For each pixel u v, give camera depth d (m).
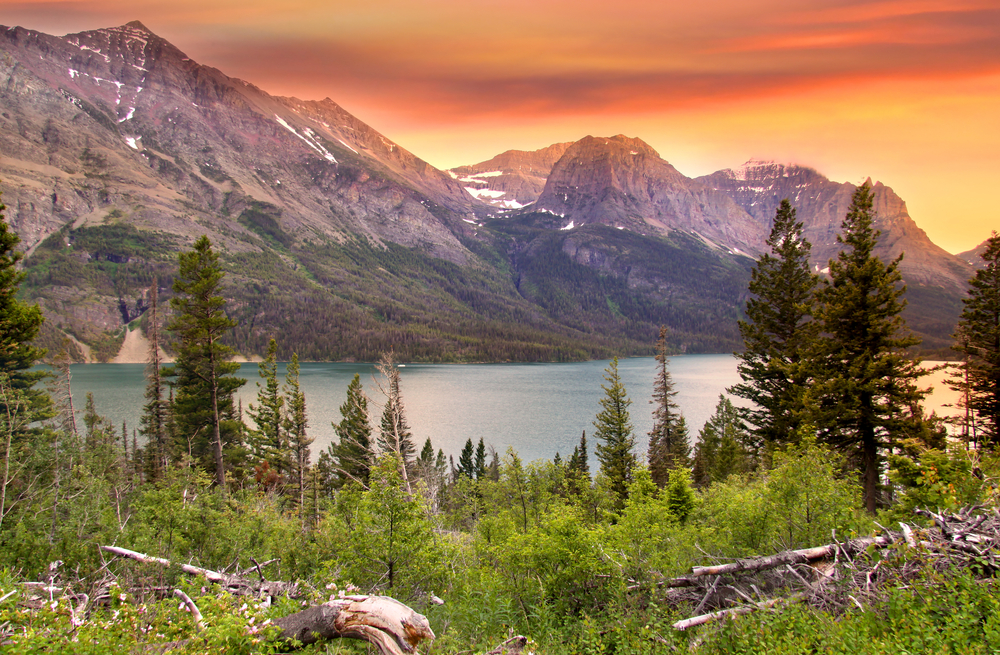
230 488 36.44
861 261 25.23
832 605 7.76
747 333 32.97
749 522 12.27
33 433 24.38
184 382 37.75
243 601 8.12
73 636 6.65
